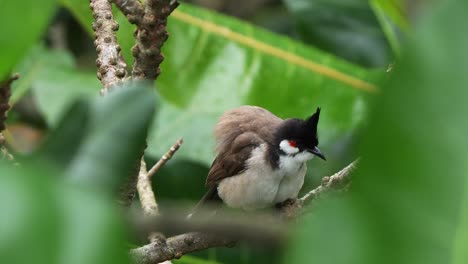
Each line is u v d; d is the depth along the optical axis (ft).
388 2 28.73
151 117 7.65
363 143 6.18
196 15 35.73
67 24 47.60
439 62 6.19
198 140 37.32
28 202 6.22
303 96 35.70
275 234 7.89
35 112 44.60
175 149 28.17
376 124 6.16
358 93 35.47
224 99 35.47
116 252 6.24
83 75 40.52
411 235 6.11
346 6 40.81
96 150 7.34
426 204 6.15
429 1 6.41
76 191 6.40
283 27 49.96
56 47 46.78
